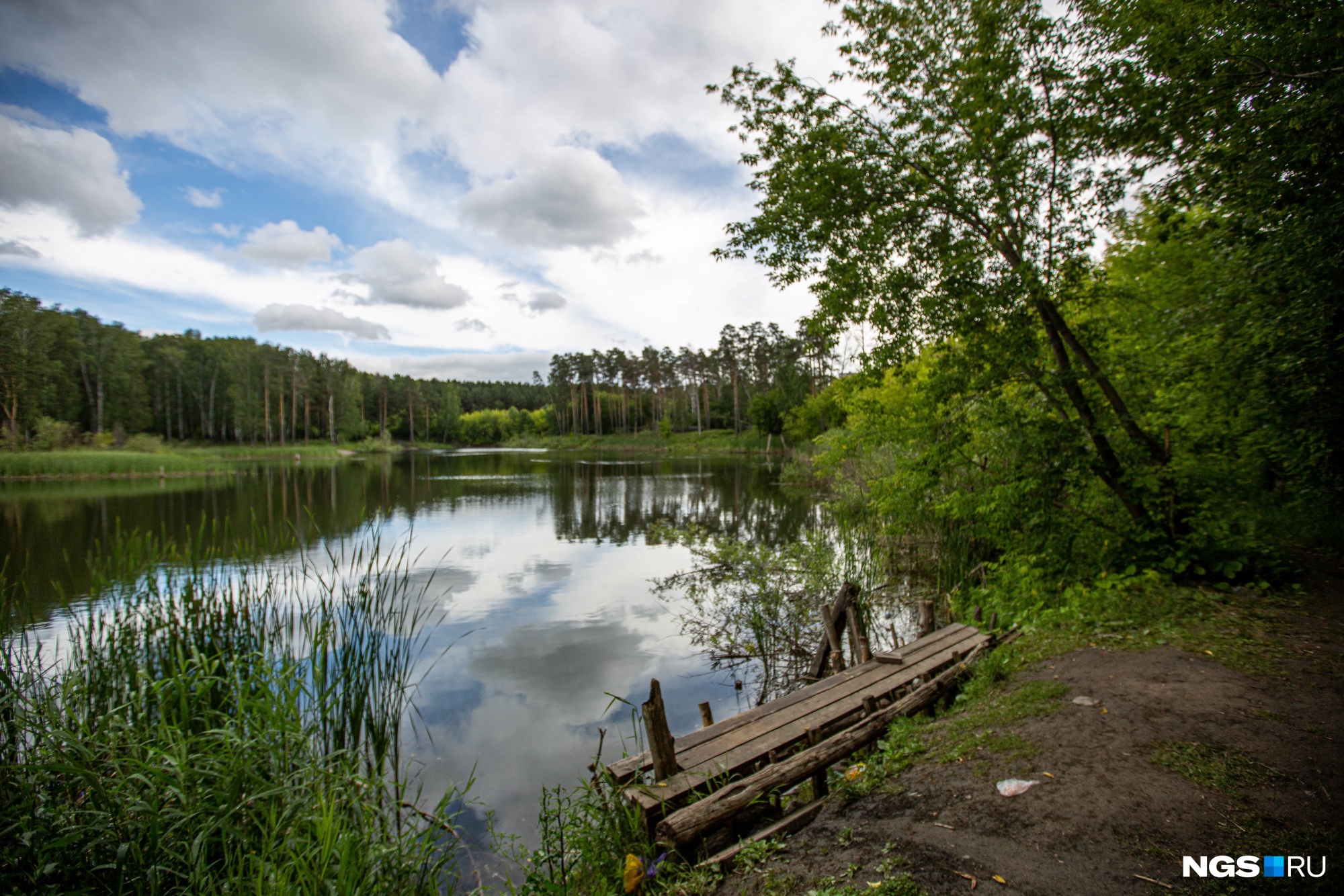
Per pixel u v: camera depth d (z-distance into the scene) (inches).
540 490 1090.7
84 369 2148.1
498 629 339.3
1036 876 97.0
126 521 641.0
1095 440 275.1
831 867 108.3
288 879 111.7
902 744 158.1
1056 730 148.0
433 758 204.2
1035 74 255.0
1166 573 259.9
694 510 829.8
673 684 263.0
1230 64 192.1
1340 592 232.7
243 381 2657.5
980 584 368.8
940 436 307.1
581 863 135.3
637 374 3376.0
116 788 124.1
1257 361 241.6
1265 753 127.6
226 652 228.7
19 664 169.6
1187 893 89.7
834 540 535.8
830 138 272.1
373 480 1311.5
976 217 271.1
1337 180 181.5
